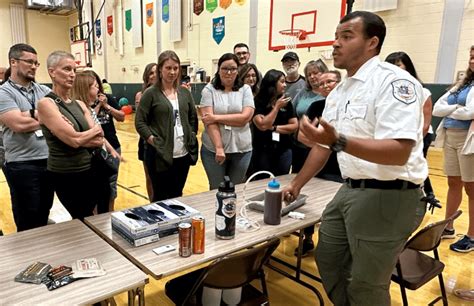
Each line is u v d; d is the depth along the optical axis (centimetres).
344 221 147
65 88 182
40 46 1312
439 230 166
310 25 568
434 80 509
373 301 142
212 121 248
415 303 205
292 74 334
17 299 102
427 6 501
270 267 225
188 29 888
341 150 112
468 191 260
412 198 131
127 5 1071
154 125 240
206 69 861
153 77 327
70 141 170
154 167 243
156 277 119
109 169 199
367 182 132
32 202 216
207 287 142
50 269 116
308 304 206
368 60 132
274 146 275
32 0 1188
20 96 212
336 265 158
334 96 149
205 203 186
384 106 120
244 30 750
